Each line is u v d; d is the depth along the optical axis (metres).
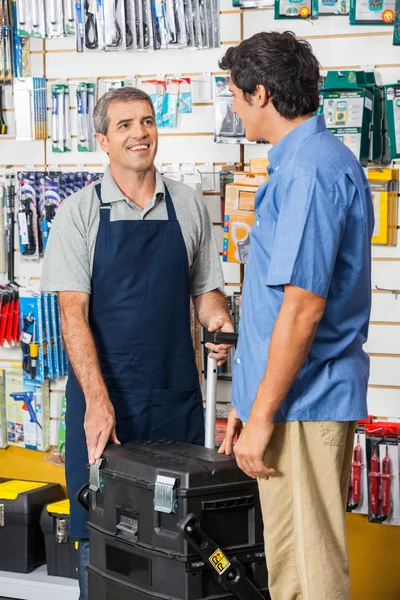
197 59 3.97
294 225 2.11
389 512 3.73
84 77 4.13
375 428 3.74
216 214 4.00
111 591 2.65
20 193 4.13
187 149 4.02
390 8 3.66
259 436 2.16
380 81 3.75
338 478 2.25
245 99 2.31
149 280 3.18
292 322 2.11
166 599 2.47
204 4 3.89
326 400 2.23
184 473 2.42
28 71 4.18
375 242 3.71
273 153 2.28
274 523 2.31
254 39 2.28
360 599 3.89
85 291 3.15
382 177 3.71
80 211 3.17
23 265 4.25
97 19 3.98
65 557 4.01
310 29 3.79
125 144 3.13
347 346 2.27
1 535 4.08
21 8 4.10
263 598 2.51
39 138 4.14
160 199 3.24
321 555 2.21
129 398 3.17
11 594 4.05
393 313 3.79
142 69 4.05
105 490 2.67
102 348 3.18
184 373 3.24
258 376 2.27
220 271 3.39
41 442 4.25
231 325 3.26
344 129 3.63
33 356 4.12
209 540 2.42
